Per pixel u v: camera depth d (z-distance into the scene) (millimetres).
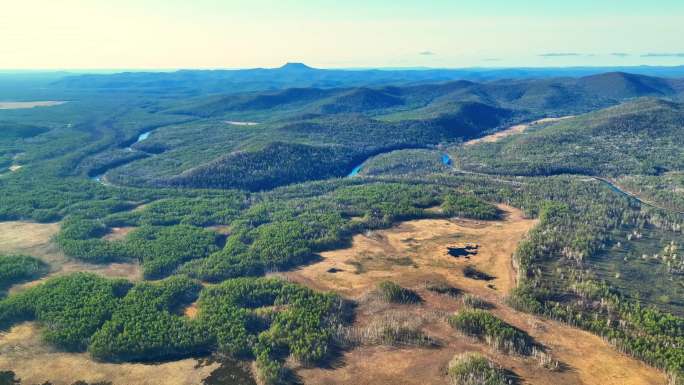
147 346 99000
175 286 124625
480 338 104188
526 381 89125
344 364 95438
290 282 130250
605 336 103812
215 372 94375
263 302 120000
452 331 107062
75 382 90188
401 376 91500
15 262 138250
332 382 90125
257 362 95312
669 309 115562
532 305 115625
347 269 142500
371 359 96938
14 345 100250
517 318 112812
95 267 143625
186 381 91562
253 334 104875
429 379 90500
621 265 140125
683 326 105125
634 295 121938
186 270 140000
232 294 120312
